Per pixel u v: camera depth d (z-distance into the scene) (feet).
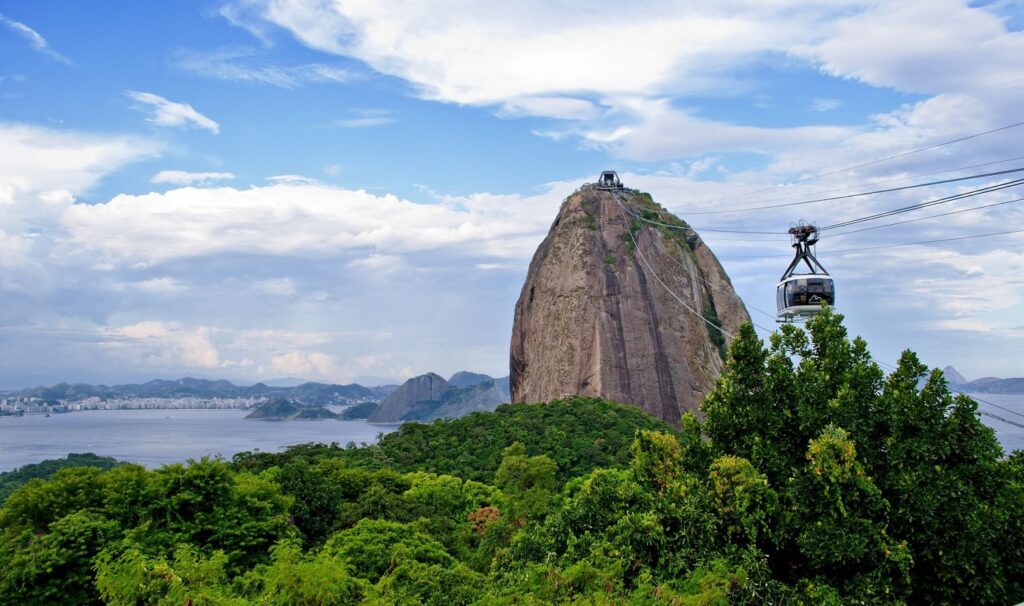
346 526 146.20
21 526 111.14
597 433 242.78
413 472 219.41
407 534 127.54
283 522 124.57
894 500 75.05
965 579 71.20
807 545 71.36
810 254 137.28
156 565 81.00
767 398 83.30
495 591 78.33
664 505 76.48
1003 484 74.02
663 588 68.90
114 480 120.98
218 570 85.66
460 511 175.73
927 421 76.07
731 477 75.51
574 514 85.97
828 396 81.30
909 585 70.95
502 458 224.53
